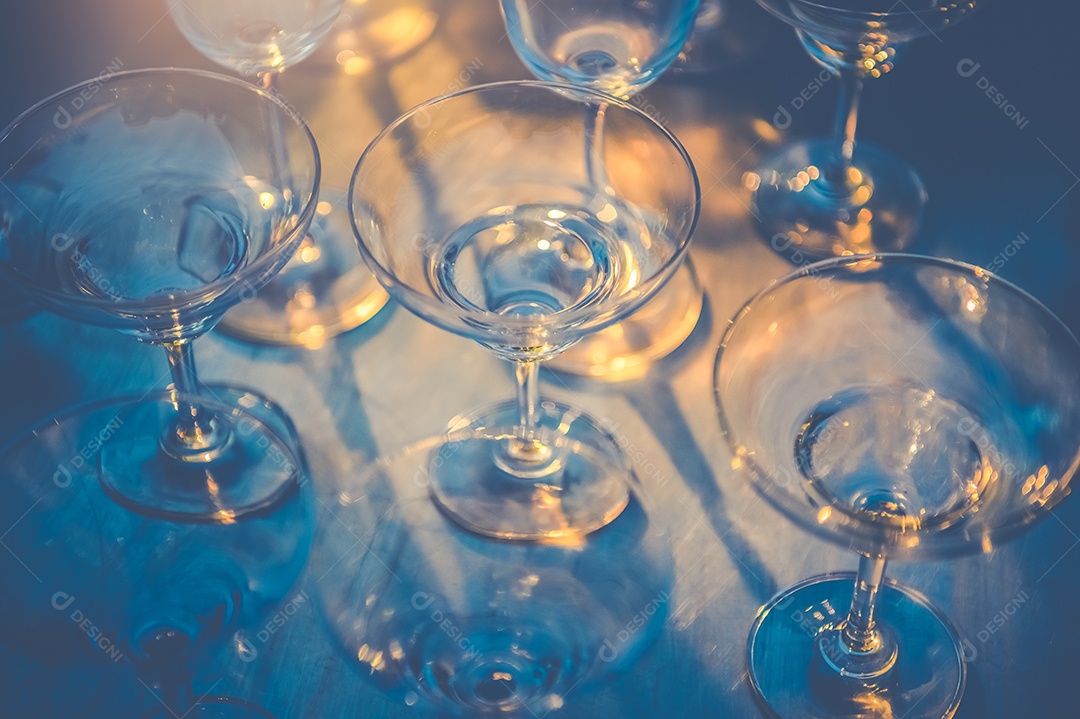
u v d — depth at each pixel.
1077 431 0.71
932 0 0.83
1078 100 0.95
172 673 0.78
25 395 0.87
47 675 0.78
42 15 0.98
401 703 0.77
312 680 0.78
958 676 0.78
